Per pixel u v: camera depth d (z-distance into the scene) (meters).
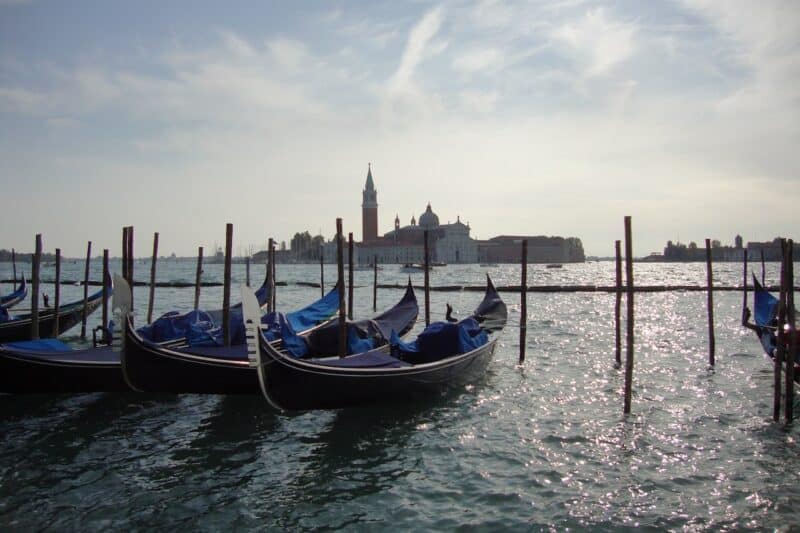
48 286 60.22
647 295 47.66
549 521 7.32
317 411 11.77
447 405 12.38
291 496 8.16
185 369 11.73
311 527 7.30
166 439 10.44
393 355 13.28
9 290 52.06
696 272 119.81
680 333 23.75
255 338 9.84
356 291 54.53
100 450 9.91
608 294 49.66
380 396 11.32
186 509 7.80
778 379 11.06
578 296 47.44
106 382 12.44
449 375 12.91
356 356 11.75
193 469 9.12
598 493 8.09
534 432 10.60
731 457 9.33
